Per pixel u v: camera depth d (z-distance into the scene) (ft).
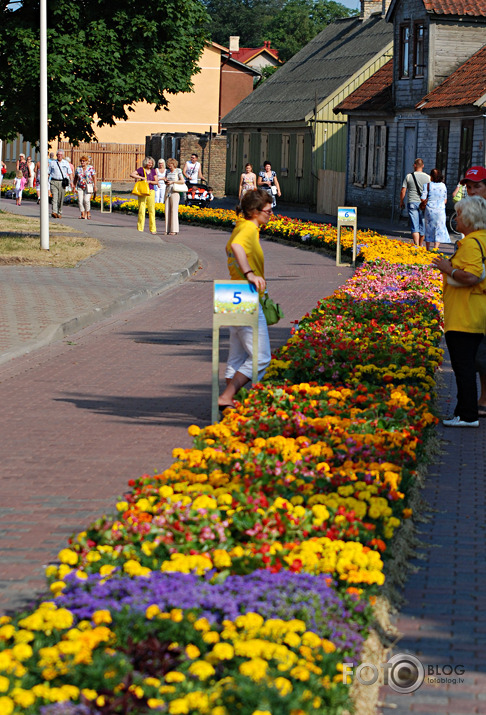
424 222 85.61
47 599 16.11
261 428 24.95
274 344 45.34
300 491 20.02
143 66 83.15
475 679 15.31
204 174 207.62
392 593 17.97
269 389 29.17
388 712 14.34
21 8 81.92
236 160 193.16
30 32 79.05
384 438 24.32
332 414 27.55
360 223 136.77
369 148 146.30
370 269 65.36
